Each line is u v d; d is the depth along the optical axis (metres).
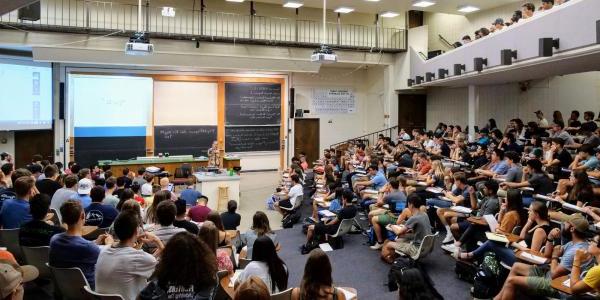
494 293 5.11
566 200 6.23
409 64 15.55
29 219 5.02
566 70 9.36
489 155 9.73
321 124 17.69
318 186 10.37
